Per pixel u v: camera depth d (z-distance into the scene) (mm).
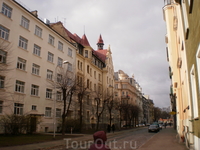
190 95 10188
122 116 65375
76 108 37000
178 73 21594
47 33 32344
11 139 18156
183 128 18859
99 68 52344
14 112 24406
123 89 83562
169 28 22750
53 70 33094
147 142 19094
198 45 6781
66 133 30016
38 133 26156
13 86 24438
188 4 8461
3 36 23656
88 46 44969
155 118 124062
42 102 29812
